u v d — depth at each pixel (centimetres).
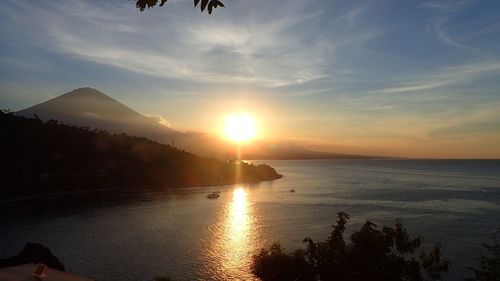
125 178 15388
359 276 1933
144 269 4716
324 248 2055
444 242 5456
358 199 10700
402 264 1947
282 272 2134
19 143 14575
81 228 7038
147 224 7369
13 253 5556
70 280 1628
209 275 4506
